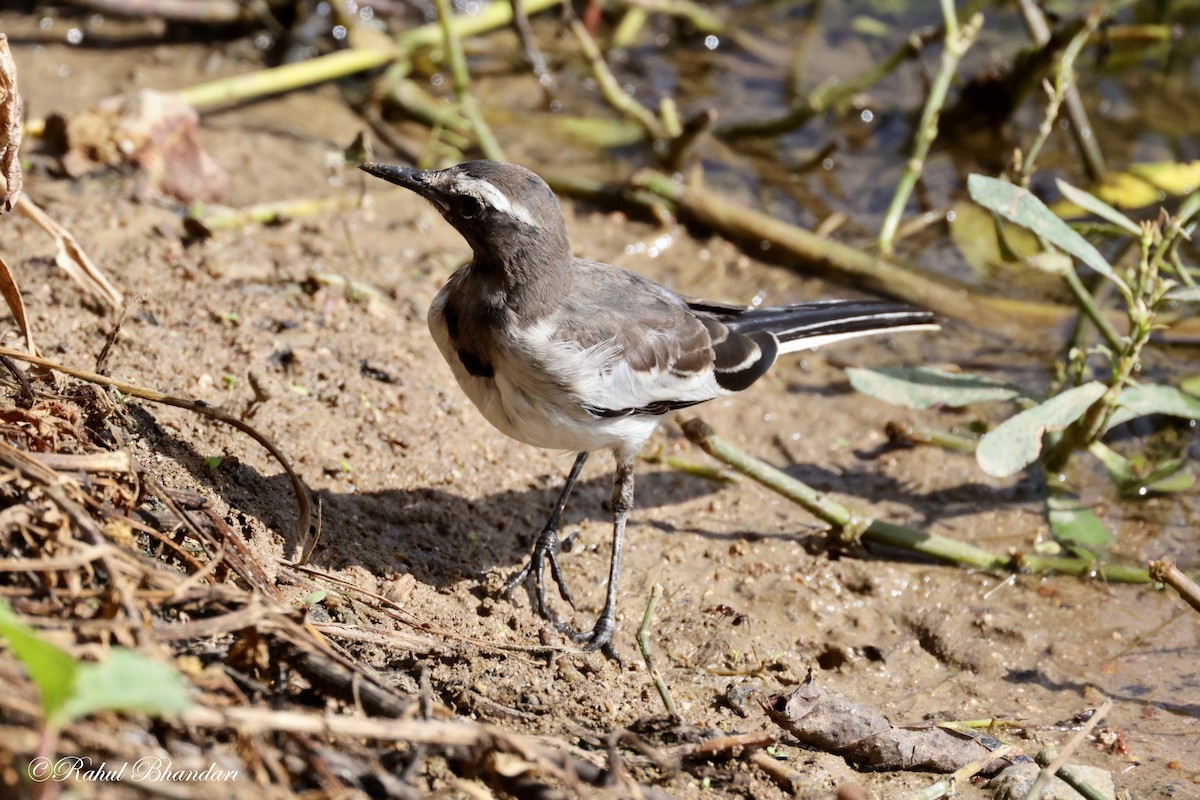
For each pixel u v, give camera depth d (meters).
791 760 8.59
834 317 11.77
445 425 11.82
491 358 9.73
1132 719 9.68
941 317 14.68
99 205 13.78
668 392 10.29
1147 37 18.31
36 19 18.11
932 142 17.72
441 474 11.29
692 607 10.63
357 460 11.06
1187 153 17.17
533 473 11.78
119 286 12.24
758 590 10.92
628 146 17.48
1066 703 9.89
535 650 9.36
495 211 9.48
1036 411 10.90
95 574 7.27
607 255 15.27
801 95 18.53
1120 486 12.36
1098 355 13.90
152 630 6.60
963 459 12.80
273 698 7.18
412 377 12.27
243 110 17.08
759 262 15.50
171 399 8.94
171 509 7.96
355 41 17.77
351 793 6.52
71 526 7.22
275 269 13.39
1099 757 9.20
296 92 17.69
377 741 7.12
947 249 15.86
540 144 17.36
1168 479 12.36
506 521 11.13
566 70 18.81
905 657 10.41
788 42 19.75
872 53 19.52
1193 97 18.36
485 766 6.93
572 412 9.79
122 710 6.26
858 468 12.65
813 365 14.14
